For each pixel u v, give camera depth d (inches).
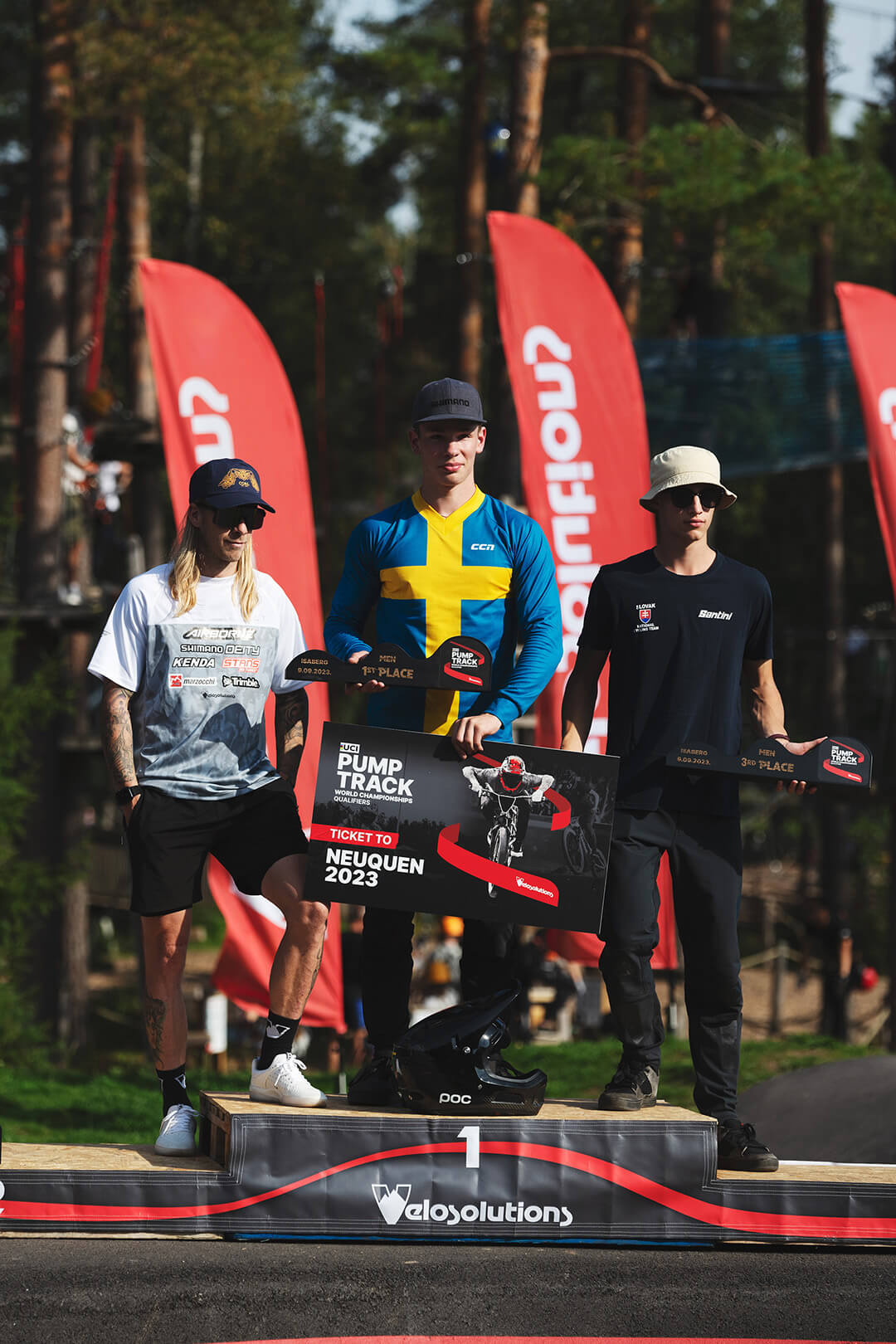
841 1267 265.0
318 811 274.2
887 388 708.0
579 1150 273.0
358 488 2191.2
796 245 1038.4
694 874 289.4
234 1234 266.5
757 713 301.0
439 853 273.3
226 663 281.6
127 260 1256.2
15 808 946.7
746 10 1817.2
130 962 1569.9
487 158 1270.9
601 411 673.0
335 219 1920.5
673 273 1205.1
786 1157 392.8
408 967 302.4
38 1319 227.8
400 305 1635.1
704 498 290.5
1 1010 884.0
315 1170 267.9
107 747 279.9
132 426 1039.0
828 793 1004.6
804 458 947.3
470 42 1135.6
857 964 1203.9
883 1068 428.1
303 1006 282.7
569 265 681.0
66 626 991.6
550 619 298.0
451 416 293.3
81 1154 277.9
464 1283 248.2
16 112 1931.6
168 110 1083.9
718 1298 245.9
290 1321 230.2
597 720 640.4
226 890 630.5
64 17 1003.3
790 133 1617.9
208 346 634.8
